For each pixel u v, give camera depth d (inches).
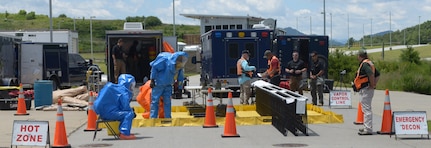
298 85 781.9
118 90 481.7
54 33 1541.6
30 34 1519.4
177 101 936.9
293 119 491.8
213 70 966.4
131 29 993.5
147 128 555.2
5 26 3951.8
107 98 476.4
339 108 759.1
